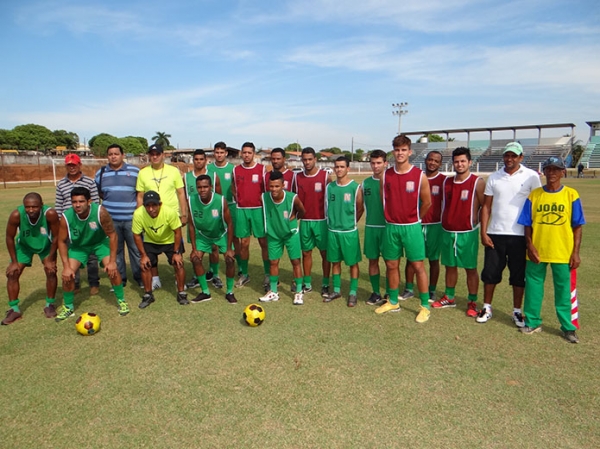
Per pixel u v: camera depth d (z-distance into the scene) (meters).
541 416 3.00
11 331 4.55
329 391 3.32
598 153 52.28
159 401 3.20
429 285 5.74
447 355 3.94
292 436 2.79
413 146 63.09
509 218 4.63
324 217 5.72
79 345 4.18
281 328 4.61
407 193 4.74
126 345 4.18
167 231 5.48
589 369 3.66
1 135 62.62
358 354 3.95
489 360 3.84
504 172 4.71
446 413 3.04
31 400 3.22
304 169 5.75
